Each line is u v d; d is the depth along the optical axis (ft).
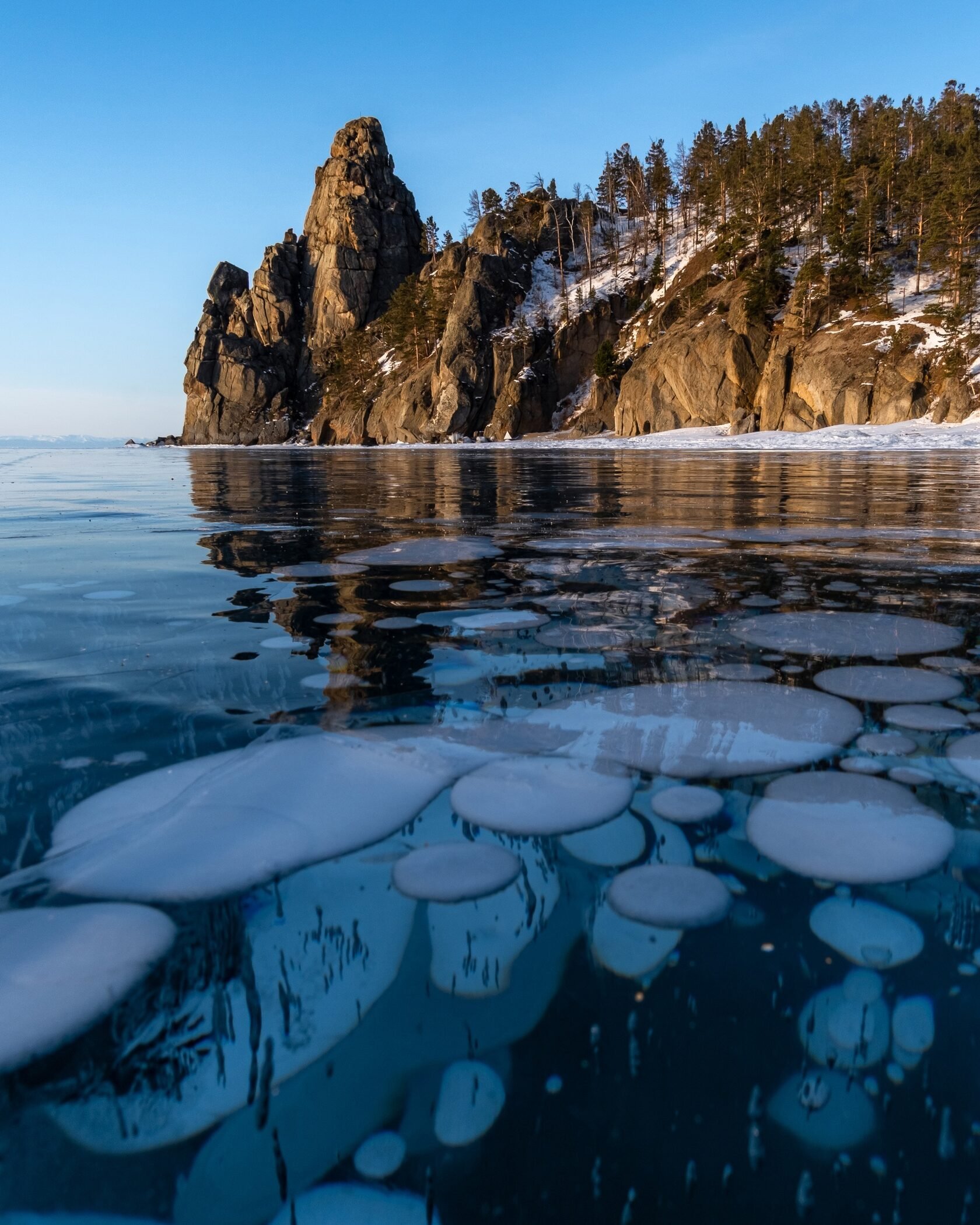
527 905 2.25
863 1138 1.49
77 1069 1.66
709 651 5.15
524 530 12.24
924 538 10.77
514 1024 1.78
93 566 8.95
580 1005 1.84
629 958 2.01
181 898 2.29
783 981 1.93
